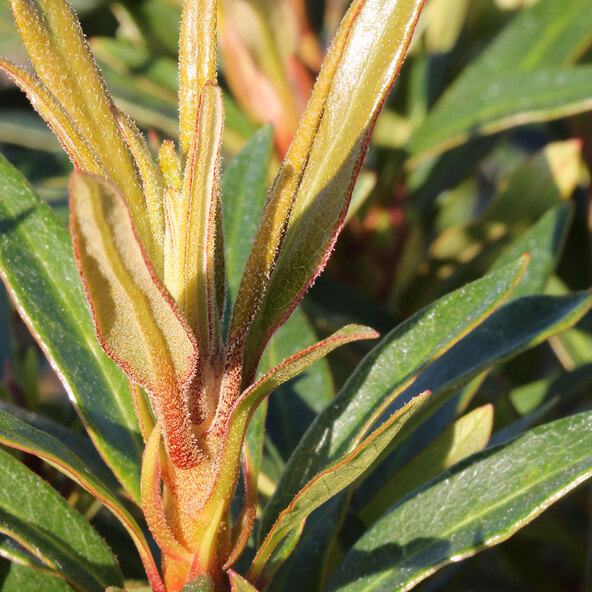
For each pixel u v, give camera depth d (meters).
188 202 0.35
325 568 0.41
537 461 0.37
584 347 0.57
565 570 0.51
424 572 0.37
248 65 0.56
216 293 0.36
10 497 0.38
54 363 0.40
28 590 0.39
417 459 0.43
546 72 0.54
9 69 0.34
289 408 0.46
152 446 0.36
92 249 0.33
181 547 0.37
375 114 0.36
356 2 0.35
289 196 0.36
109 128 0.36
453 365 0.42
